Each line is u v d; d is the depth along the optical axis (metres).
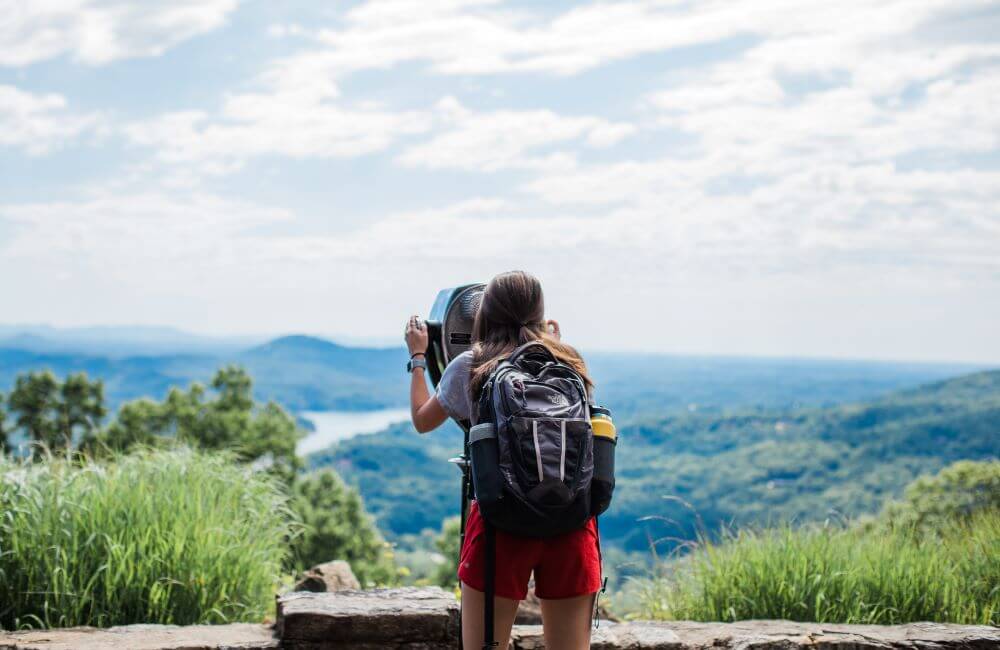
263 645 3.64
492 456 2.55
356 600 3.84
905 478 82.19
